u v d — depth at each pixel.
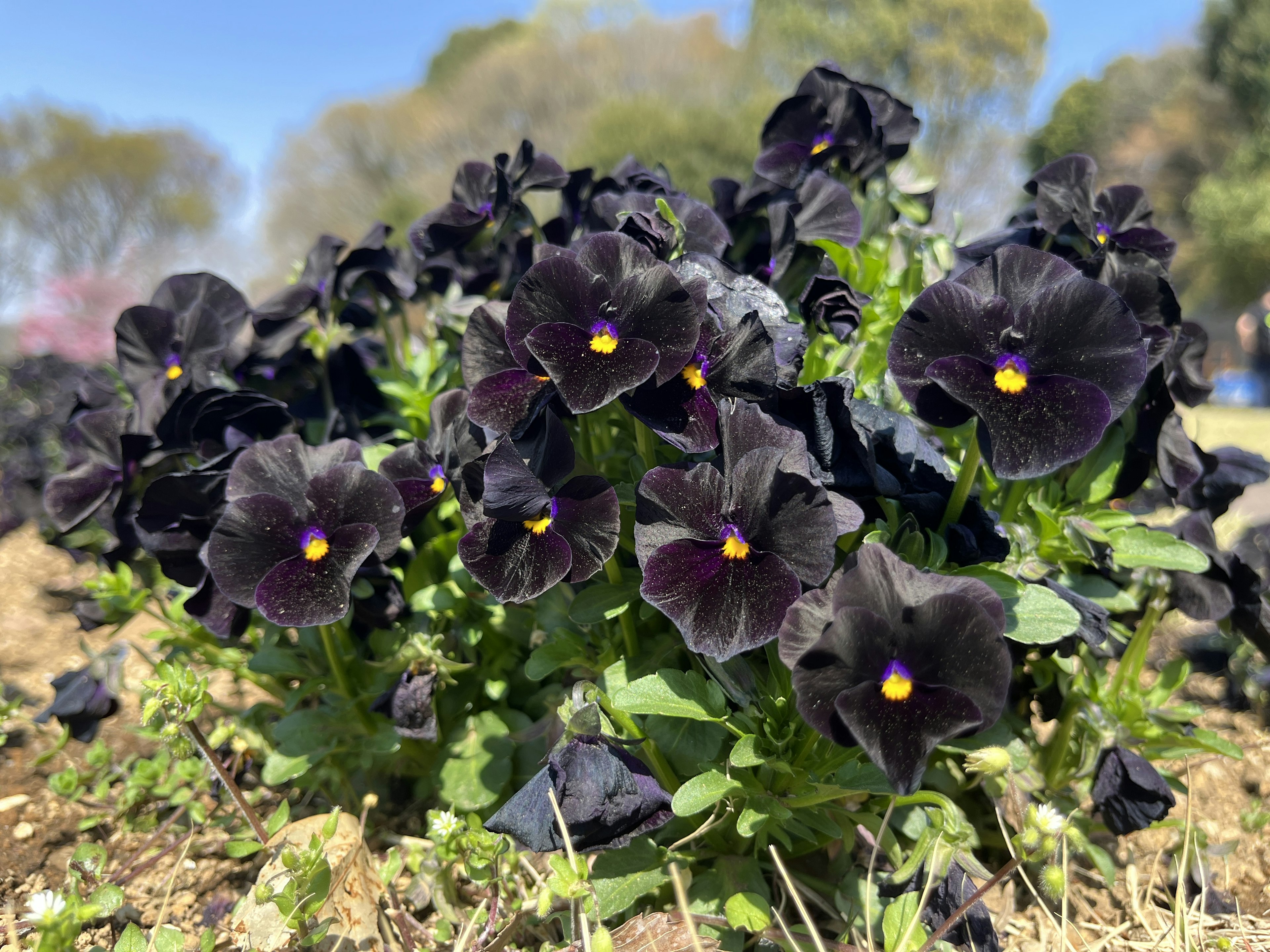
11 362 0.90
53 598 0.44
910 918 0.17
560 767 0.18
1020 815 0.21
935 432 0.24
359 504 0.21
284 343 0.28
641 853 0.20
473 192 0.29
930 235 0.27
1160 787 0.21
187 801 0.26
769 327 0.20
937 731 0.15
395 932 0.21
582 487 0.18
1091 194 0.24
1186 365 0.23
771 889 0.21
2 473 0.58
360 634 0.24
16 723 0.32
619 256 0.19
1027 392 0.17
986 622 0.15
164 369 0.27
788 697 0.18
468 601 0.24
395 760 0.25
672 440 0.18
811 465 0.18
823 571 0.16
